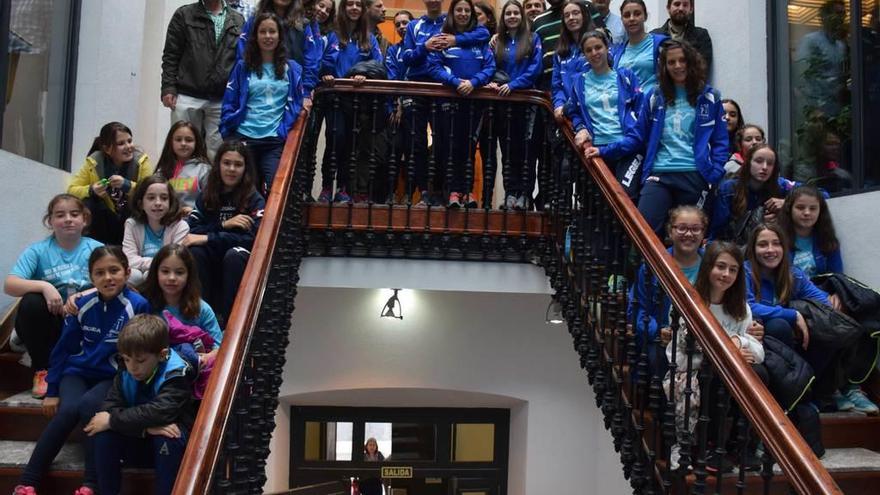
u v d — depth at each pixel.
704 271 3.01
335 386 5.26
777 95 4.62
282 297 3.22
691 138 3.71
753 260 3.39
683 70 3.65
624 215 3.03
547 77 4.65
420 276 4.23
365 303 5.33
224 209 3.54
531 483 5.40
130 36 5.26
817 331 3.20
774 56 4.63
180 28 4.73
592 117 3.94
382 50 5.34
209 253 3.45
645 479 2.82
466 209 4.19
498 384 5.40
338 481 5.59
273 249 2.67
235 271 3.33
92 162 3.87
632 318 3.03
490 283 4.25
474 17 4.38
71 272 3.25
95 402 2.63
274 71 4.02
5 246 3.69
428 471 5.96
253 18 4.05
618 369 3.05
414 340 5.34
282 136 3.96
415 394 5.50
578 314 3.57
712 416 2.83
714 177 3.68
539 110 4.30
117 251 2.83
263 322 2.60
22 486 2.57
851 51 3.98
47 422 3.04
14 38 3.99
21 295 3.10
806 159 4.37
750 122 4.63
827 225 3.69
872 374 3.51
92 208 3.78
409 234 4.18
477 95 4.14
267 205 2.90
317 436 5.93
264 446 2.66
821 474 1.87
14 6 3.98
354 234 4.15
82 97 4.70
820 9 4.26
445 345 5.37
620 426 3.01
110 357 2.81
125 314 2.83
